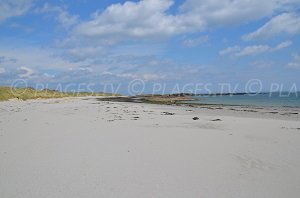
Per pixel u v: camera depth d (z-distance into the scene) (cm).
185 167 955
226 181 831
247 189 773
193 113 3134
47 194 737
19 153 1134
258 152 1159
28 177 857
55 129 1744
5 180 834
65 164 981
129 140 1381
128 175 874
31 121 2203
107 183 809
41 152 1144
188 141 1370
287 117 2723
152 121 2180
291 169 940
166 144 1298
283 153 1142
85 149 1191
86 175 873
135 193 744
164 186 791
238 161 1030
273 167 962
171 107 4325
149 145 1273
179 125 1955
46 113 2983
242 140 1401
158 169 933
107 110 3456
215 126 1906
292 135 1544
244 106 4659
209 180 838
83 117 2514
